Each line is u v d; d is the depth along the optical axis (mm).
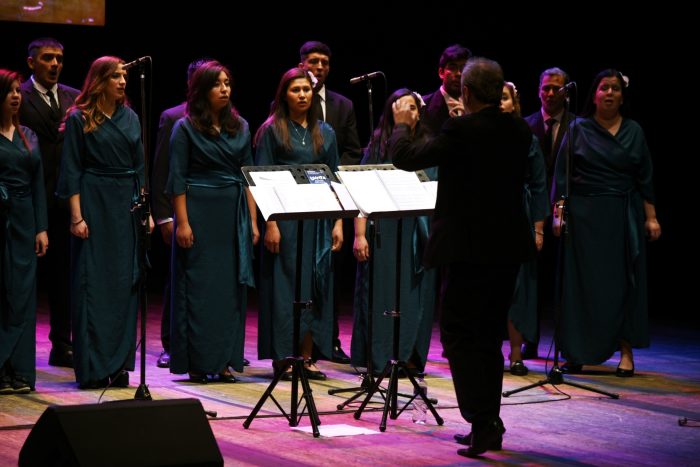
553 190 7828
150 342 8656
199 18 11836
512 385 7102
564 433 5691
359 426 5727
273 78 12102
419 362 7383
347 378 7227
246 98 12109
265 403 6270
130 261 6699
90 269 6605
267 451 5109
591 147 7676
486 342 5188
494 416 5160
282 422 5762
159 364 7574
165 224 7590
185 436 4039
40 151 7039
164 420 4043
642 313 7680
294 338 5652
